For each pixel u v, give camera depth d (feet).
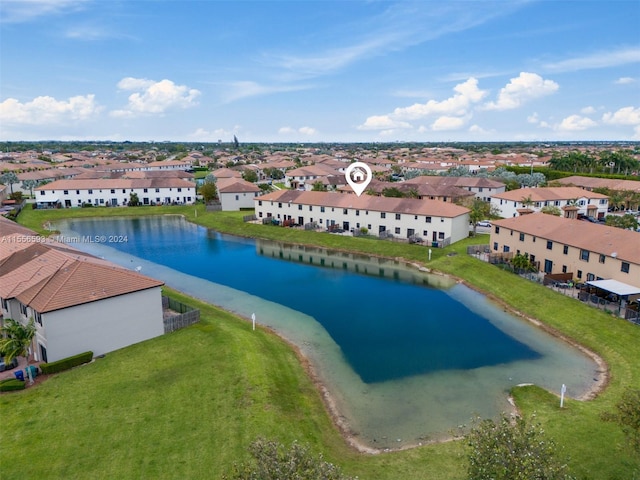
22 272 138.62
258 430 89.56
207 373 111.45
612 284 151.84
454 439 91.56
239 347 125.18
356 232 279.08
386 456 86.12
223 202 382.42
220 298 181.06
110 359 120.88
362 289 192.03
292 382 112.06
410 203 271.49
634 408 70.03
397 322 156.15
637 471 78.13
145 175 494.59
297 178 522.06
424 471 80.59
